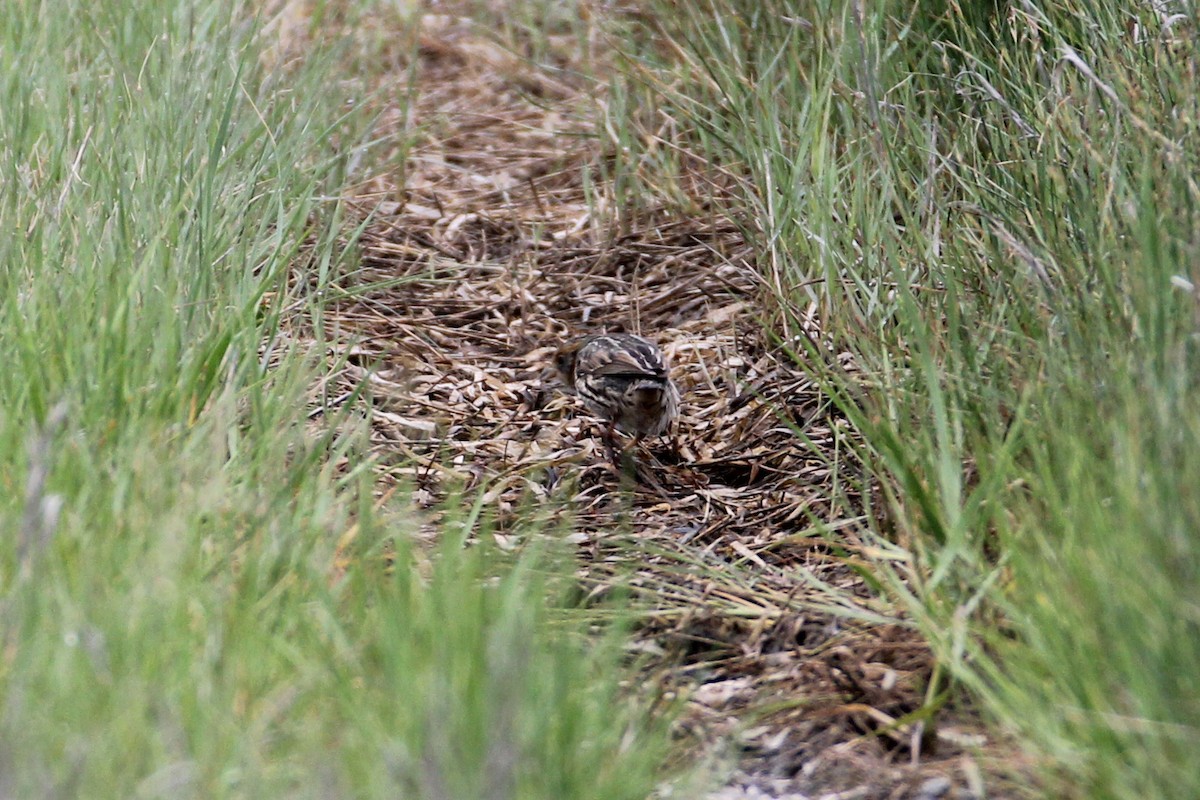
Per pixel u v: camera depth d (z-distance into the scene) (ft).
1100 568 24.36
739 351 45.34
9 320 33.42
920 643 28.99
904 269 38.96
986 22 46.29
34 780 20.24
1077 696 23.91
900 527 32.53
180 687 22.82
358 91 60.44
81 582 24.59
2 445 29.07
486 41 67.41
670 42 53.62
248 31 56.54
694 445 41.11
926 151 41.70
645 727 26.17
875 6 47.26
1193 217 30.83
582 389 40.27
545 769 22.17
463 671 23.13
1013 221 36.45
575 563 33.76
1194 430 25.13
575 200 56.70
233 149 46.50
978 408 32.68
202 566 26.89
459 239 54.08
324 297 47.44
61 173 41.52
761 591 32.53
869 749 26.86
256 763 21.34
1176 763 21.85
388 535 30.25
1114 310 31.07
